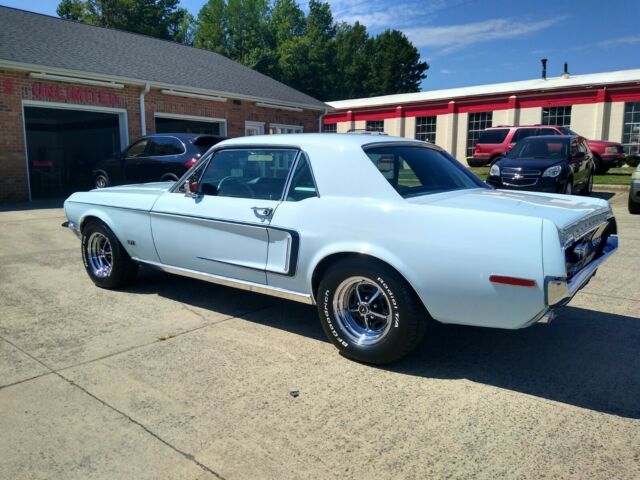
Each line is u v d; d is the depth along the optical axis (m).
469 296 3.16
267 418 2.92
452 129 26.77
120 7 46.16
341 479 2.40
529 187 11.21
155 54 18.42
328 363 3.66
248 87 19.00
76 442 2.69
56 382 3.35
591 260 3.78
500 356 3.79
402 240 3.33
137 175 11.71
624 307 4.88
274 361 3.69
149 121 15.56
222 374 3.47
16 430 2.79
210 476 2.42
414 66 61.28
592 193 14.74
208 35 56.06
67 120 22.34
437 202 3.50
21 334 4.18
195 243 4.52
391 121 29.16
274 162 4.12
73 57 14.48
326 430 2.80
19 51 13.25
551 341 4.07
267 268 4.02
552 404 3.08
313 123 21.83
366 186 3.62
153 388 3.27
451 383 3.35
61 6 47.28
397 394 3.20
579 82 23.22
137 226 4.99
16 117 12.74
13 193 12.92
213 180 4.53
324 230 3.66
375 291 3.61
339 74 58.09
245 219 4.09
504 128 18.48
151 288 5.52
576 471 2.44
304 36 56.81
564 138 12.28
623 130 22.25
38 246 7.77
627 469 2.46
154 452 2.61
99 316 4.63
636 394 3.20
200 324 4.44
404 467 2.48
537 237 2.97
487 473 2.43
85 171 20.58
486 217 3.14
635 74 22.78
